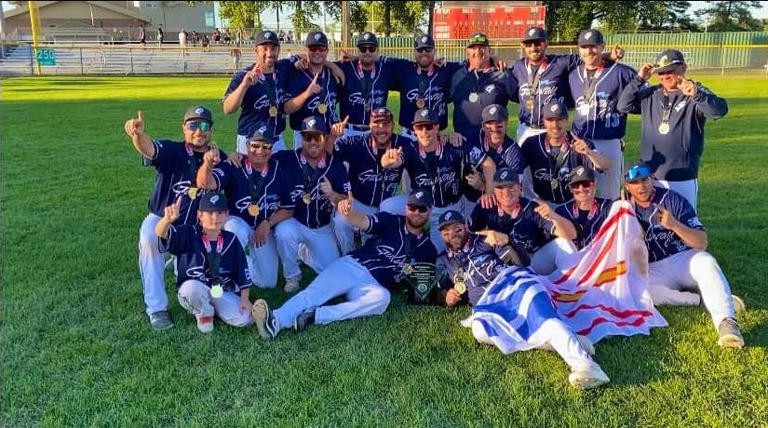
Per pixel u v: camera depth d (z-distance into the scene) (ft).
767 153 34.32
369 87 22.61
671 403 11.72
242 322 15.14
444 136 18.70
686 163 17.62
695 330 14.53
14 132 44.68
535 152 18.49
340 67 22.66
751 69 103.96
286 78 21.57
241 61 125.08
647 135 18.10
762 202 24.81
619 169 20.49
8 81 94.07
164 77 105.40
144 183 29.60
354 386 12.44
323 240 18.19
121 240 21.35
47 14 176.55
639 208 15.80
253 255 17.61
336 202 17.22
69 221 23.48
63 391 12.42
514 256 14.98
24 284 17.54
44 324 15.19
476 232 15.87
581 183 15.53
